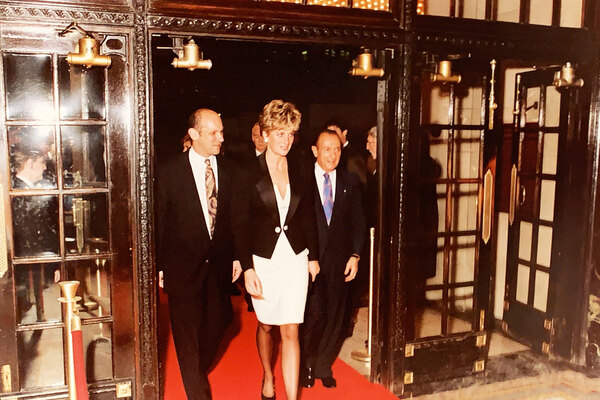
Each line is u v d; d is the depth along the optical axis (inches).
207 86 268.2
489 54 137.8
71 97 107.2
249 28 116.0
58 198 107.0
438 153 172.9
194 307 121.3
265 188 118.8
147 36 108.7
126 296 113.1
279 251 118.8
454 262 191.5
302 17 119.5
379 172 134.6
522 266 181.5
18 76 103.9
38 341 111.3
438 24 130.6
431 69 134.5
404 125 130.3
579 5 158.6
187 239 120.8
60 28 103.7
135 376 115.3
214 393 133.6
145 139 110.2
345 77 261.0
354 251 144.4
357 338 180.1
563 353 159.2
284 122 118.5
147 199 111.3
